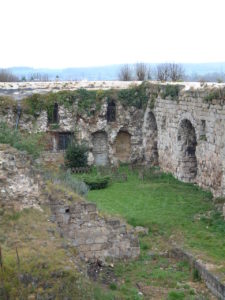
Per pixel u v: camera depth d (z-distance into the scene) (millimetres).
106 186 29625
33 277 11266
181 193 27812
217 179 26484
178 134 31578
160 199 26500
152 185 29922
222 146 25656
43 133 36125
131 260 18031
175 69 48719
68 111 36438
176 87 31766
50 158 35406
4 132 25594
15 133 26125
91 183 29047
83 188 24062
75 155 34719
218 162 26266
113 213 23516
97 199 26562
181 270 17219
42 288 11109
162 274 16672
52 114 36500
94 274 16734
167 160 33750
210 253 17953
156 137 37031
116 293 14977
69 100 36531
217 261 16938
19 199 15312
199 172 29266
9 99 35844
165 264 17750
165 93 33312
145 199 26516
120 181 31438
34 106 36188
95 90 37125
